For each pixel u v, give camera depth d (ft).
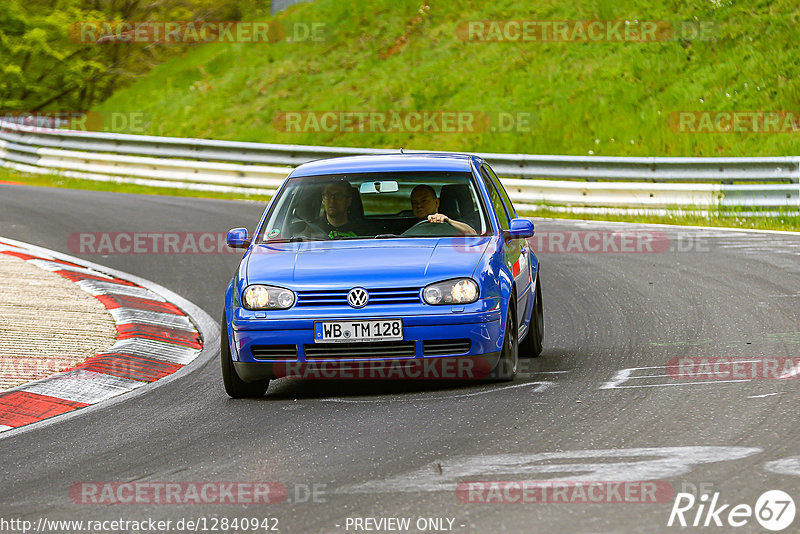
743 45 325.62
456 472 59.67
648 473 57.36
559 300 135.33
